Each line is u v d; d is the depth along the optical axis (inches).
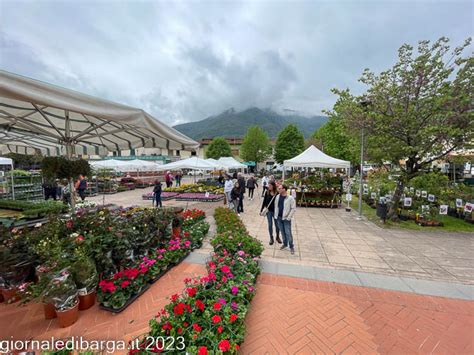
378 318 101.7
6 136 154.9
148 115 104.6
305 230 250.4
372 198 397.4
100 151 192.4
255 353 81.9
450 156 275.7
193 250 180.4
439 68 245.9
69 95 75.1
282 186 183.5
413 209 305.1
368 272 147.5
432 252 184.7
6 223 151.6
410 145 267.0
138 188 792.3
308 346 85.4
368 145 313.9
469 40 231.0
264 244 201.5
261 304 110.9
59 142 151.5
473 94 232.1
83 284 99.4
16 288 104.3
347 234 235.0
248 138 1568.7
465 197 293.0
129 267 123.2
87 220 135.1
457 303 113.7
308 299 115.3
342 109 303.9
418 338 90.1
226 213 277.3
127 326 92.7
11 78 61.5
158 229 158.9
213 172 1311.5
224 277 109.3
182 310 79.9
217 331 77.4
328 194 397.7
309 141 1571.1
